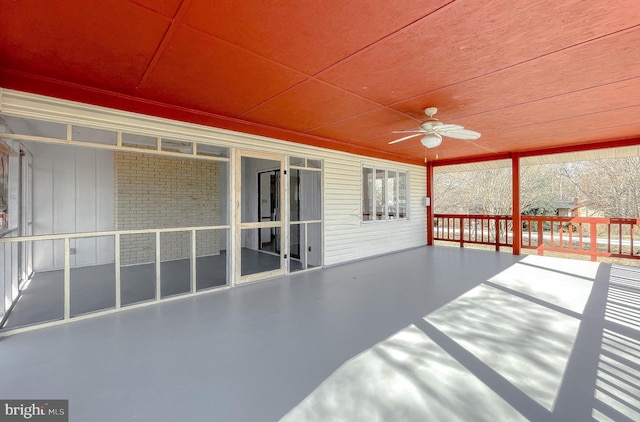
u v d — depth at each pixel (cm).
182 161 689
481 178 1457
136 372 231
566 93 350
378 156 724
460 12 199
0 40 235
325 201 603
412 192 855
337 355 257
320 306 380
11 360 248
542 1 188
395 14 202
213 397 202
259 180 621
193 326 319
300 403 196
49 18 205
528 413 186
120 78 308
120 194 607
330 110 412
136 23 212
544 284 479
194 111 414
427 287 465
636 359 248
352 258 662
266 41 237
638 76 303
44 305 376
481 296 418
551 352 260
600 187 1212
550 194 1332
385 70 289
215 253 739
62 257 576
